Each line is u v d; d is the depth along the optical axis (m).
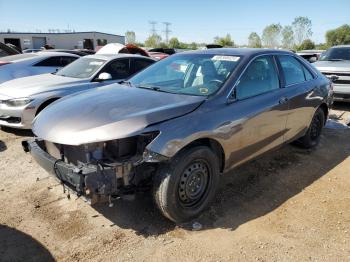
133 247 3.07
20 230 3.28
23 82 6.61
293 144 5.61
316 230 3.35
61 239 3.17
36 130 3.41
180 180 3.22
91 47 56.34
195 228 3.33
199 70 4.04
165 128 3.08
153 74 4.41
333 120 7.49
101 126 3.03
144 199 3.84
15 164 4.82
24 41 51.38
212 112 3.42
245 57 4.02
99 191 2.84
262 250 3.06
